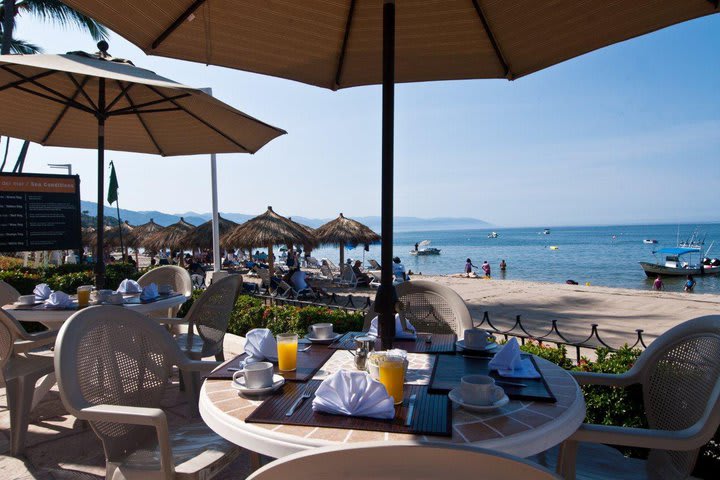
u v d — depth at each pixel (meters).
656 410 2.12
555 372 2.02
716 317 1.96
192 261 22.83
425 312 3.28
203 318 3.75
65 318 3.56
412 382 1.83
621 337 7.29
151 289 4.11
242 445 1.43
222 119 4.46
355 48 2.87
